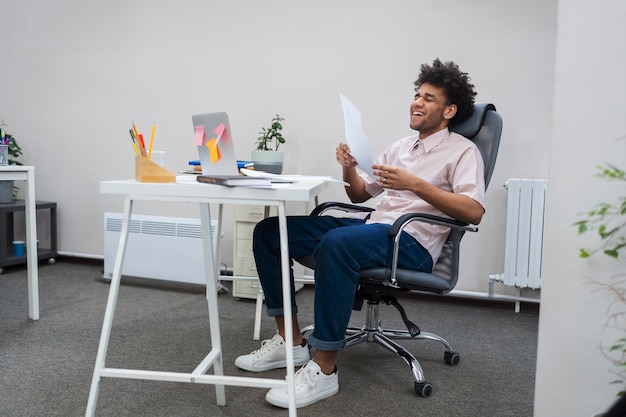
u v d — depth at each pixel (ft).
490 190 10.73
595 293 4.39
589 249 4.37
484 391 6.70
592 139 4.34
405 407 6.17
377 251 6.36
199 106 12.51
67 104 13.56
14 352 7.50
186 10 12.46
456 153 6.98
